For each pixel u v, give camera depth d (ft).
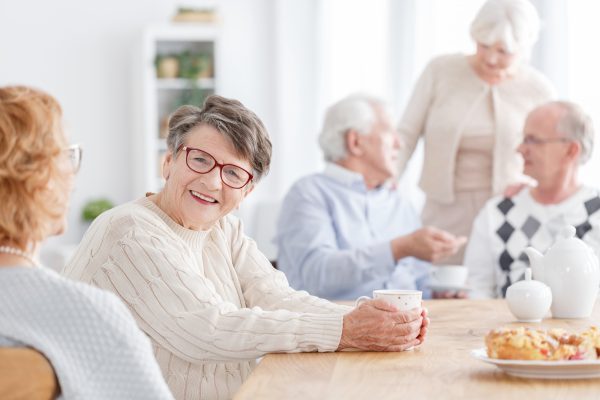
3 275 4.36
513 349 5.50
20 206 4.32
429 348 6.62
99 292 4.48
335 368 5.88
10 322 4.28
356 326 6.43
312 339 6.39
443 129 14.16
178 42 23.06
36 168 4.30
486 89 14.07
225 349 6.34
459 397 5.02
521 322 8.03
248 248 7.94
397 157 13.04
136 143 23.15
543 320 8.18
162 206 7.23
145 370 4.46
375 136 12.00
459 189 14.32
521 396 5.01
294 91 22.77
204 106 7.08
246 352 6.36
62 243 23.16
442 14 21.26
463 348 6.61
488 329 7.59
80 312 4.36
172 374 6.74
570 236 8.45
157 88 22.86
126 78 23.48
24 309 4.32
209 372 6.91
